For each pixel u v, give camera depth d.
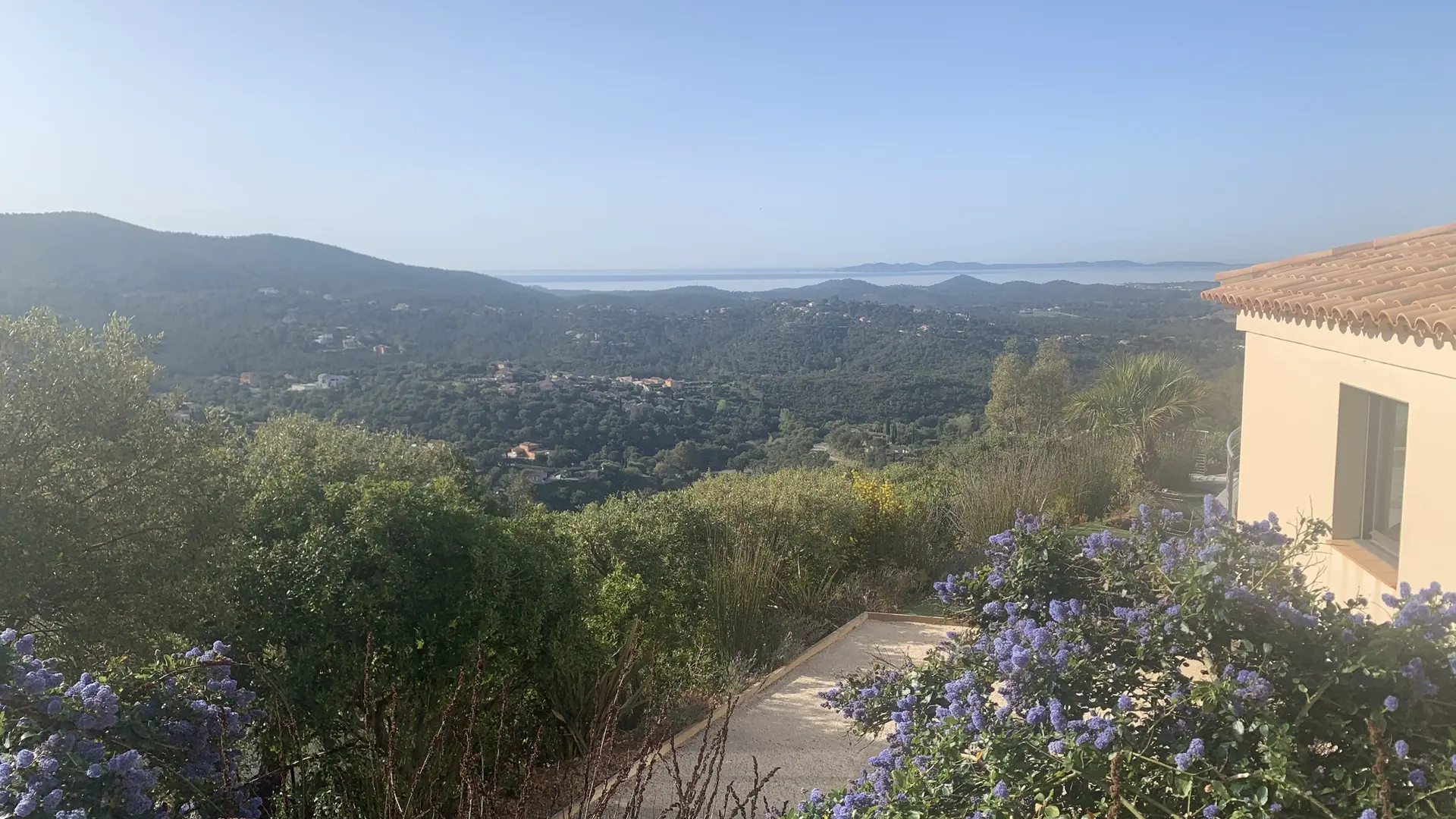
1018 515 3.74
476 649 4.23
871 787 2.90
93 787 2.29
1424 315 3.94
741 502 8.15
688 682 6.12
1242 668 2.66
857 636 7.20
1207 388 12.88
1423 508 4.19
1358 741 2.39
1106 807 2.34
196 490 4.10
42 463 3.67
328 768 3.92
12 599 3.40
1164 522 3.39
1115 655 2.89
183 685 2.93
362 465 6.23
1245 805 2.25
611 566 6.66
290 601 4.15
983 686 3.03
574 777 4.11
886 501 9.12
